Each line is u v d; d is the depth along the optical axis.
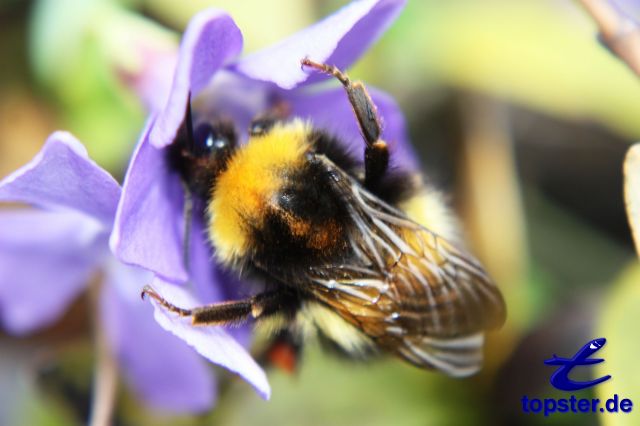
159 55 0.13
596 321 0.13
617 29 0.11
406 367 0.14
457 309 0.11
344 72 0.11
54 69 0.14
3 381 0.14
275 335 0.12
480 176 0.14
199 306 0.11
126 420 0.14
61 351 0.14
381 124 0.11
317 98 0.12
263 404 0.14
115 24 0.13
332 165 0.11
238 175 0.11
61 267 0.13
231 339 0.11
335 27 0.10
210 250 0.11
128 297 0.13
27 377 0.14
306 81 0.11
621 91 0.14
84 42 0.13
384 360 0.13
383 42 0.14
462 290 0.11
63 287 0.13
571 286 0.14
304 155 0.11
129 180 0.10
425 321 0.11
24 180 0.10
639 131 0.14
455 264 0.11
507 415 0.14
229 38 0.11
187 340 0.10
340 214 0.11
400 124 0.12
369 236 0.11
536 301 0.14
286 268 0.11
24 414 0.14
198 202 0.11
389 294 0.11
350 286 0.11
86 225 0.12
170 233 0.11
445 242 0.11
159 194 0.11
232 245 0.11
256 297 0.11
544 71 0.14
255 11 0.14
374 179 0.11
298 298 0.11
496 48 0.14
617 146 0.15
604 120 0.14
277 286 0.11
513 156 0.15
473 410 0.14
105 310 0.13
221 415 0.14
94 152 0.14
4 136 0.14
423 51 0.14
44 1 0.13
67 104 0.14
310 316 0.12
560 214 0.15
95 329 0.13
